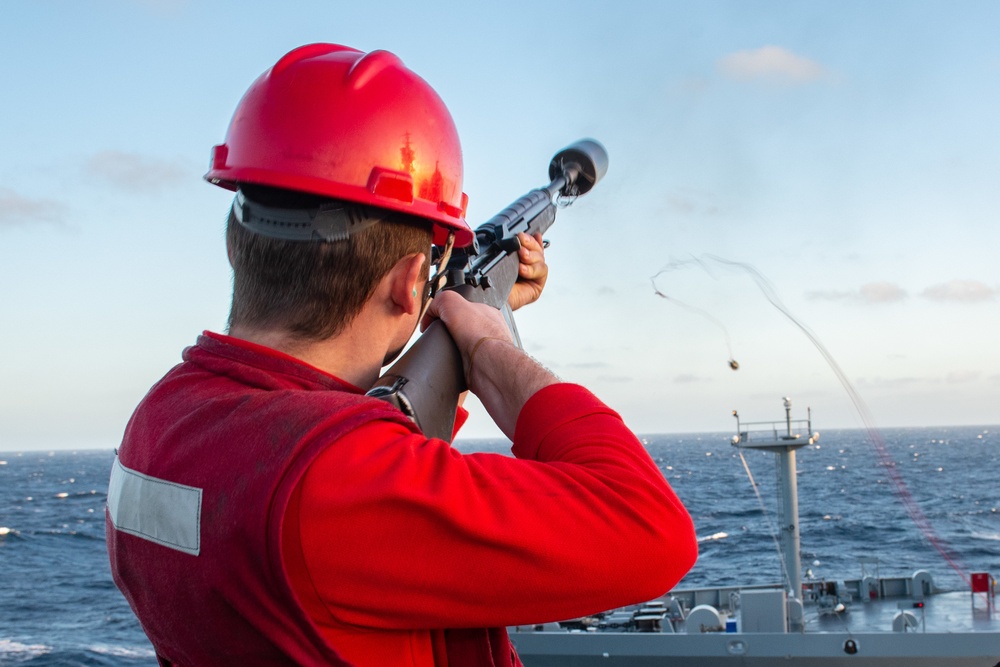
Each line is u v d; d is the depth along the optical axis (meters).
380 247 1.16
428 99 1.25
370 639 1.01
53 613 36.94
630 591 1.03
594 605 1.02
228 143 1.22
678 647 11.88
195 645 1.08
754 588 17.28
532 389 1.25
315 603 0.98
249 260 1.17
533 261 1.86
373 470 0.98
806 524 62.75
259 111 1.18
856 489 88.94
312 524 0.96
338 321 1.16
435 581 0.97
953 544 51.47
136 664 28.16
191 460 1.05
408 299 1.20
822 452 174.88
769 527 60.22
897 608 16.92
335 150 1.14
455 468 1.02
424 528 0.96
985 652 10.89
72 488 116.69
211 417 1.08
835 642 11.38
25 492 110.19
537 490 1.03
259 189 1.17
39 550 56.03
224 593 1.00
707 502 78.25
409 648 1.04
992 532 56.09
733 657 11.66
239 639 1.03
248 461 1.00
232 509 0.99
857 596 18.22
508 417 1.27
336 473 0.97
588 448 1.13
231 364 1.16
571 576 0.99
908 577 18.38
